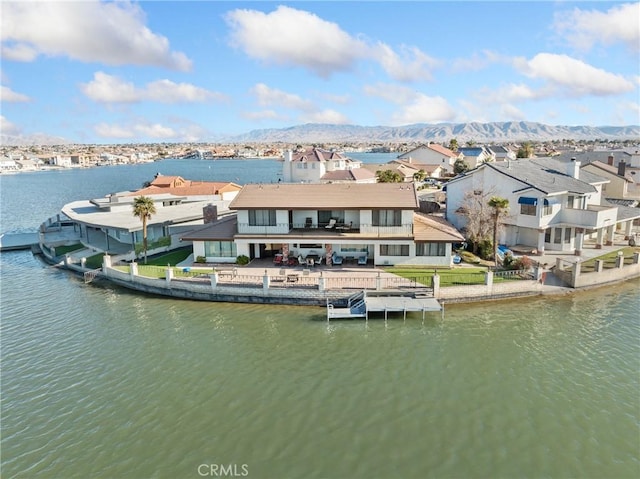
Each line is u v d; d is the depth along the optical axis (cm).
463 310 3488
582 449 1941
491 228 4638
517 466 1842
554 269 4044
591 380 2477
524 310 3475
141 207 4531
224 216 5859
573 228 4656
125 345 3005
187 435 2070
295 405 2275
